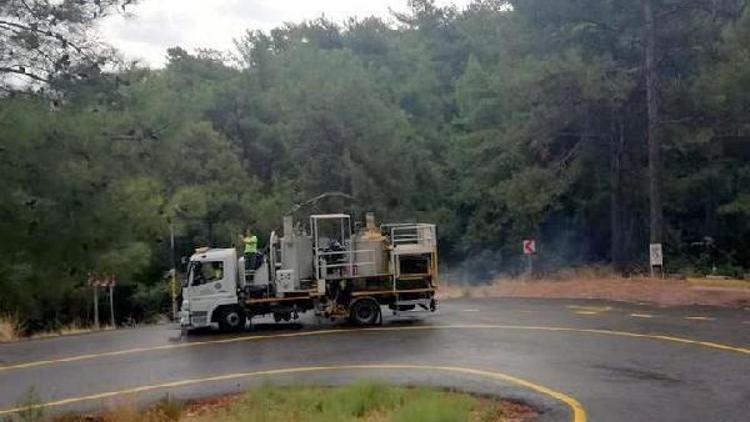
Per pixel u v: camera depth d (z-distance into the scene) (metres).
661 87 46.69
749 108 44.72
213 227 58.88
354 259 30.22
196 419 15.75
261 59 85.06
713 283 38.34
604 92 45.09
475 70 65.62
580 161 49.75
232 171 61.41
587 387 17.34
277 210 59.59
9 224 11.26
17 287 11.48
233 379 20.42
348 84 61.91
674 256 52.44
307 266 30.47
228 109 73.12
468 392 17.25
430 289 30.33
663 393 16.44
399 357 22.48
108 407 16.94
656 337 24.19
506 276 53.56
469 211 67.56
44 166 11.57
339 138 60.94
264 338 27.83
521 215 53.94
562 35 49.44
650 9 44.22
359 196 59.09
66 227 11.69
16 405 18.14
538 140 48.34
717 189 51.31
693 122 46.56
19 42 11.76
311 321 32.38
